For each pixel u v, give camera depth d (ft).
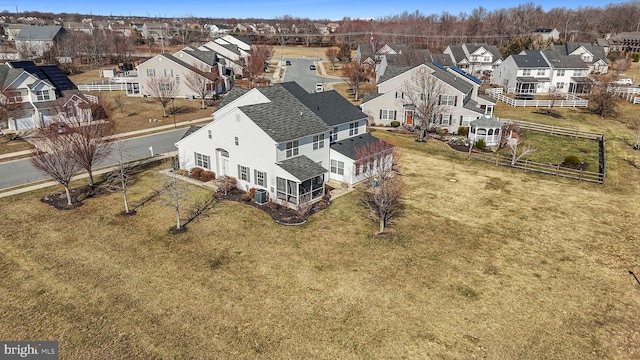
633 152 139.95
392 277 68.08
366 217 89.35
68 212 89.25
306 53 449.06
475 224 87.25
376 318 58.49
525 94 232.32
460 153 136.77
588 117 187.42
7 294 62.18
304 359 51.16
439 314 59.57
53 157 91.35
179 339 53.93
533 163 122.83
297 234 81.61
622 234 83.87
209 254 74.08
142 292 63.31
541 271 70.79
